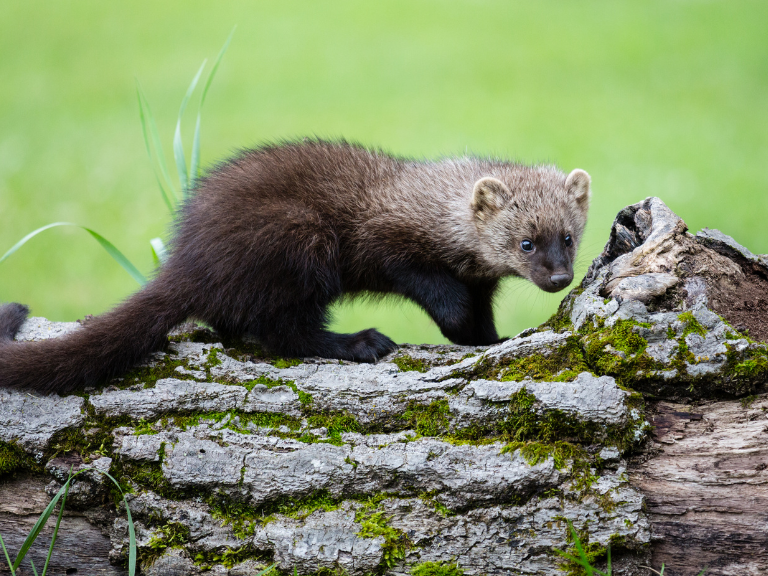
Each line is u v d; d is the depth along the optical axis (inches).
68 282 686.5
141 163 953.5
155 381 299.6
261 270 344.5
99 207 832.3
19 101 1200.8
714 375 268.2
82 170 935.0
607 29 1556.3
